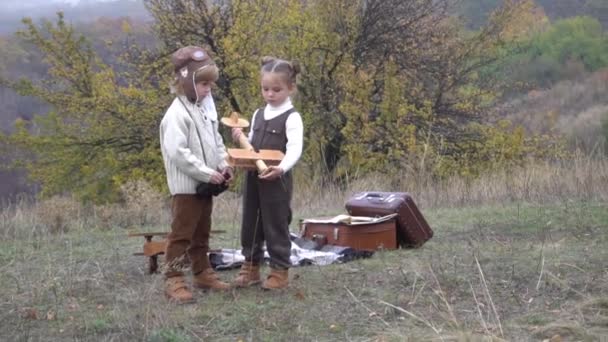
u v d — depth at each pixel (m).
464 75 24.58
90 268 6.26
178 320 4.60
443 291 5.18
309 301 5.02
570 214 8.41
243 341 4.29
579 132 32.16
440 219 8.68
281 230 5.23
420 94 24.30
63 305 5.09
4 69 24.77
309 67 23.22
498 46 24.58
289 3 22.69
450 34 24.70
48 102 23.45
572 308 4.74
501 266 5.80
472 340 4.07
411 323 4.52
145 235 6.04
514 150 22.48
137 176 22.28
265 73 5.15
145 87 23.09
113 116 23.39
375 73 24.22
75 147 24.09
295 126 5.10
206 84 4.98
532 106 33.34
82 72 23.77
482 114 24.41
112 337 4.34
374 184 11.89
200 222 5.19
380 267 5.95
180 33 22.52
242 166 4.95
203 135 4.99
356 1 23.64
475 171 21.81
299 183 12.52
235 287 5.34
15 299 5.28
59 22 23.88
